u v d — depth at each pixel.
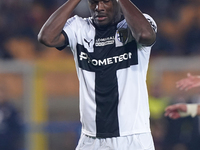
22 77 29.16
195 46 39.22
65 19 11.87
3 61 29.41
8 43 38.41
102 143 12.22
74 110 29.08
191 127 28.14
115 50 12.13
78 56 12.39
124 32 12.14
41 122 28.70
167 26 40.41
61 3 41.66
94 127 12.27
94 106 12.21
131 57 12.10
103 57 12.13
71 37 12.34
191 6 42.19
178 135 28.31
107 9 11.81
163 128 28.41
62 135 28.56
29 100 28.98
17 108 28.94
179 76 29.16
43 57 37.12
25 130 28.47
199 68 29.16
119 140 12.02
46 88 29.11
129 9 11.50
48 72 29.20
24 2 40.97
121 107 12.00
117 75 12.09
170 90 28.95
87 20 12.74
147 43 11.59
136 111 12.03
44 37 11.79
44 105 29.00
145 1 41.81
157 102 28.58
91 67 12.23
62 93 29.11
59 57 36.72
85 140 12.52
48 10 41.16
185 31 40.22
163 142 28.36
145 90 12.35
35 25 39.88
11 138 28.28
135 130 12.02
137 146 11.97
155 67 29.20
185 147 28.30
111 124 12.07
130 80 12.06
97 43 12.23
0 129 28.27
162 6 41.94
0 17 39.72
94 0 11.80
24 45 38.28
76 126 28.67
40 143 28.44
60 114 28.95
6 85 29.11
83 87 12.41
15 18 39.91
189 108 15.65
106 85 12.10
